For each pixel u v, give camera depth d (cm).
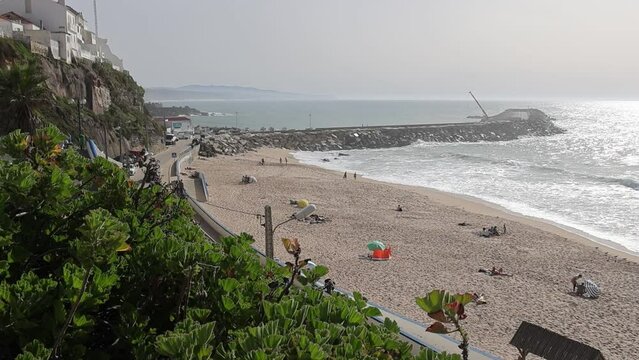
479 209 5541
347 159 10562
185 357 341
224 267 549
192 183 6031
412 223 4669
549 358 1050
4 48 4831
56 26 6444
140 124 7725
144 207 762
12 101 3266
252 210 4944
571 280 3159
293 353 352
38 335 420
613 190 6744
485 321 2470
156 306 519
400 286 2961
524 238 4209
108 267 516
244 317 478
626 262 3622
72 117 5222
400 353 431
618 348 2258
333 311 454
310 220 4597
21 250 496
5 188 521
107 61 8150
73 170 694
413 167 9212
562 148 13150
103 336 514
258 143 11725
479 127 15938
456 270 3316
